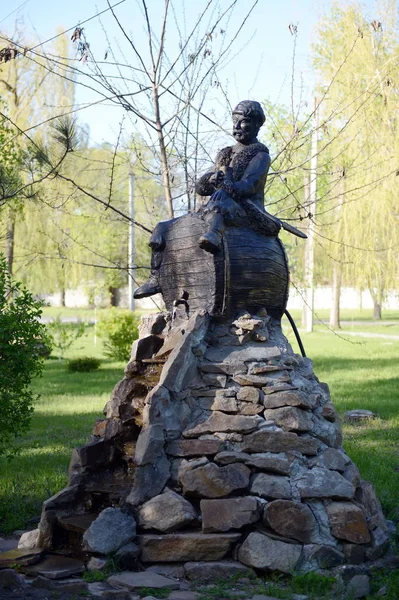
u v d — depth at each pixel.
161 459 6.48
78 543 6.60
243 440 6.51
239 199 7.36
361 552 6.26
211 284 7.20
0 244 20.98
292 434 6.49
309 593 5.77
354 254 26.45
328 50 22.22
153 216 15.59
